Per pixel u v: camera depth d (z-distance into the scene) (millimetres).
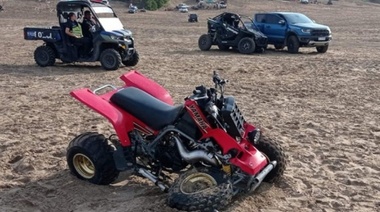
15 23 38812
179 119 5488
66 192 5887
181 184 5070
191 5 82125
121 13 62406
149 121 5617
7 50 21250
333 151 7617
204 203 4781
